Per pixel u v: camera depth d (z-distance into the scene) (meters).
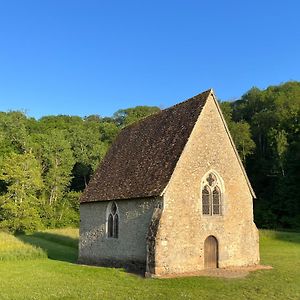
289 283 20.41
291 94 80.00
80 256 33.69
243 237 27.33
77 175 83.00
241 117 89.31
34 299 17.11
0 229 61.03
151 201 25.53
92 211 32.72
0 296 17.70
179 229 24.67
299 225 60.38
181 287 19.84
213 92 27.77
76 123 99.44
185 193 25.33
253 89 90.88
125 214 28.06
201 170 26.27
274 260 29.73
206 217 25.97
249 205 28.12
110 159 35.56
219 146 27.41
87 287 19.91
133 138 34.09
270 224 63.41
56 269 26.67
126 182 29.45
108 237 30.00
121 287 19.92
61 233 55.28
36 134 83.56
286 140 67.56
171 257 24.06
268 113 76.44
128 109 105.75
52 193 75.56
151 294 18.08
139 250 26.05
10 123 82.00
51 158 76.75
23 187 63.34
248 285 20.00
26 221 61.16
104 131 91.50
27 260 32.38
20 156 65.00
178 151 26.03
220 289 19.16
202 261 25.33
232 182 27.56
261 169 72.00
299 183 63.50
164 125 30.44
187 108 28.95
